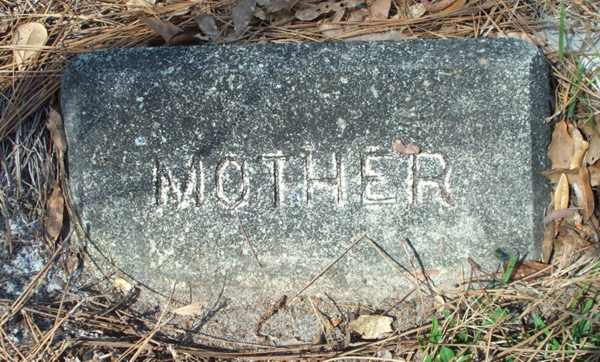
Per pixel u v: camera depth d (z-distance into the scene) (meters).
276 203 0.82
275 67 0.81
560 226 0.84
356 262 0.83
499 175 0.82
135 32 0.91
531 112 0.81
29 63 0.89
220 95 0.81
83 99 0.82
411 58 0.81
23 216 0.86
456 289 0.82
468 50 0.81
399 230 0.82
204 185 0.82
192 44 0.91
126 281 0.84
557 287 0.81
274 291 0.83
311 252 0.83
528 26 0.90
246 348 0.81
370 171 0.82
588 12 0.91
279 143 0.82
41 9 0.92
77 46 0.90
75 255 0.85
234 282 0.83
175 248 0.83
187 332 0.82
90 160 0.83
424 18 0.91
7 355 0.79
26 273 0.84
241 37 0.91
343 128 0.81
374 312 0.83
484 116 0.81
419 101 0.81
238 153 0.82
